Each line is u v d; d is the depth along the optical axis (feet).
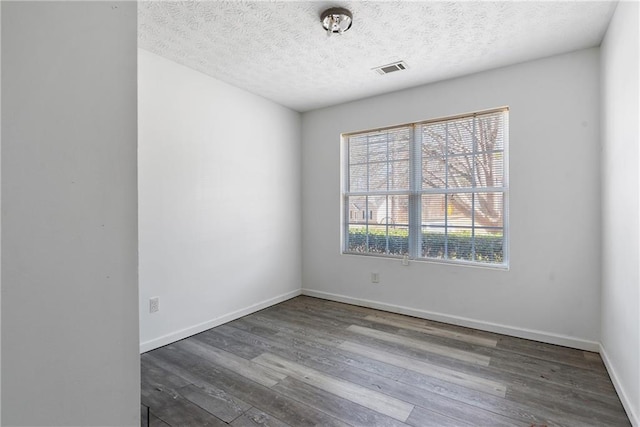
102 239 1.55
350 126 12.75
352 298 12.86
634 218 5.73
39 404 1.36
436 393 6.77
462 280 10.51
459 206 10.75
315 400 6.54
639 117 5.38
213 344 9.19
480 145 10.35
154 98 8.85
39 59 1.34
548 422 5.86
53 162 1.38
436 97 10.85
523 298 9.51
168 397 6.64
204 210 10.16
